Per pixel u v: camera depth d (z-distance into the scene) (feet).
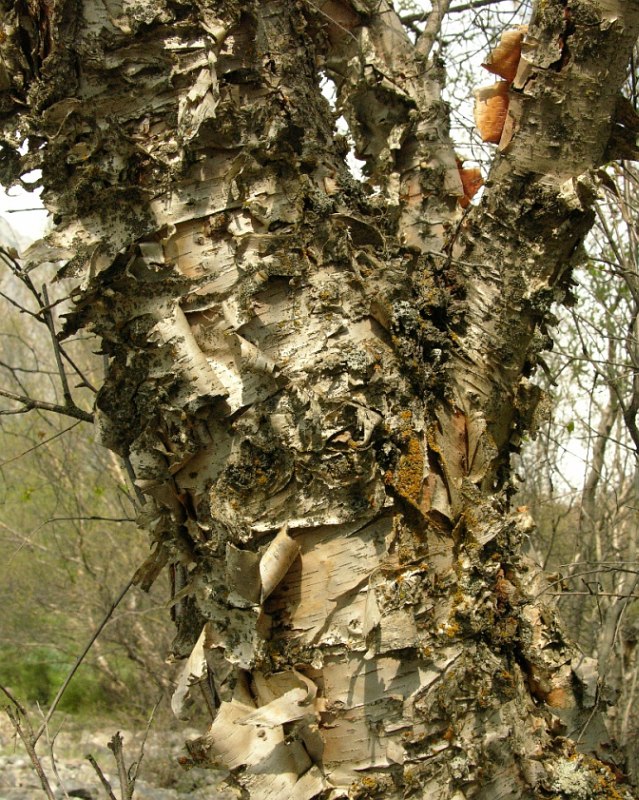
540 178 4.21
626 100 4.08
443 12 6.15
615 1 3.82
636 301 8.63
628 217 9.95
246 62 4.17
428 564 4.00
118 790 18.84
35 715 23.80
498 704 4.00
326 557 3.91
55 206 4.03
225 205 4.03
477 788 3.90
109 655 26.05
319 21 5.34
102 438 4.18
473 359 4.42
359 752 3.84
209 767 3.89
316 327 4.02
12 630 26.99
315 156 4.27
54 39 3.97
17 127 4.14
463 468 4.32
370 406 3.99
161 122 4.03
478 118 4.64
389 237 4.72
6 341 23.95
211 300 4.00
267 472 3.89
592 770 4.32
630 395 11.68
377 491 3.91
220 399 3.93
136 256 4.00
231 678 3.99
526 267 4.34
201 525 4.02
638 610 11.93
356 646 3.85
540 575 4.78
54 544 25.73
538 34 4.05
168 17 4.00
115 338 4.09
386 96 5.51
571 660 4.58
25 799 17.57
